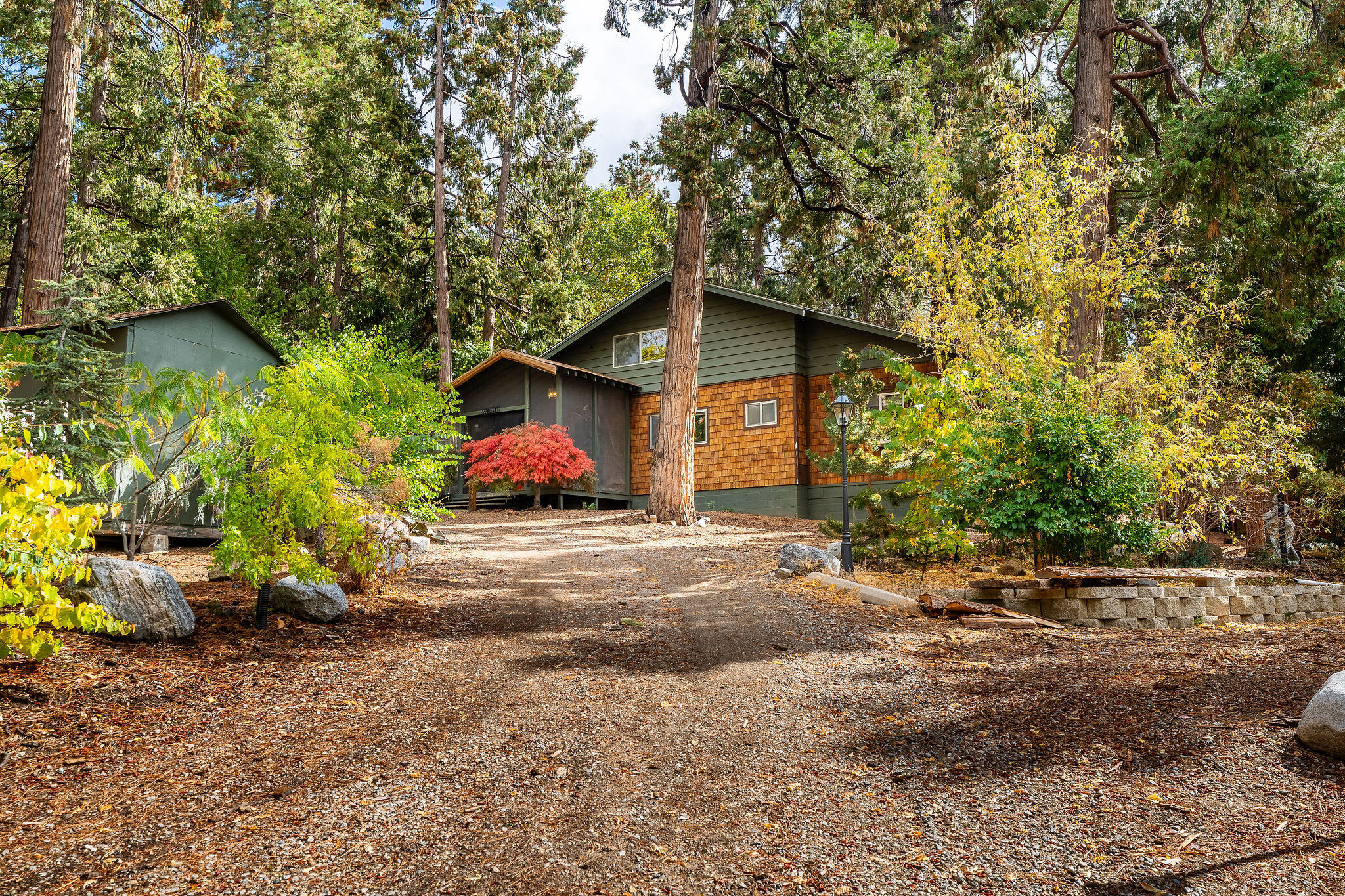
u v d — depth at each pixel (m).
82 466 8.54
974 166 17.36
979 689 5.86
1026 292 12.88
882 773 4.38
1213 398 11.97
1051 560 10.05
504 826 3.74
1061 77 17.02
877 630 7.88
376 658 6.47
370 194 30.38
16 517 4.52
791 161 20.27
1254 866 3.23
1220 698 5.14
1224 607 9.04
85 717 4.79
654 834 3.69
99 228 20.77
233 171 29.66
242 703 5.30
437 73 25.83
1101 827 3.62
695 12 18.11
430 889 3.18
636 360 24.08
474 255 28.55
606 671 6.36
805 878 3.29
